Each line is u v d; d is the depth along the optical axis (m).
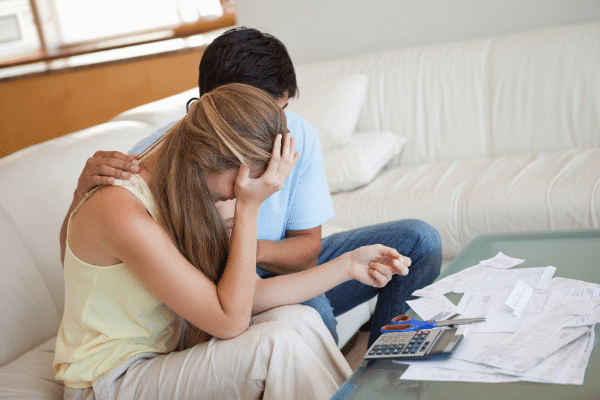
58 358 1.19
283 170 1.07
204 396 1.09
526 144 2.41
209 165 1.04
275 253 1.40
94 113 4.14
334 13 3.08
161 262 1.05
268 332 1.07
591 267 1.17
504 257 1.32
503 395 0.80
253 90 1.06
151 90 4.07
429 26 2.88
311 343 1.16
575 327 0.92
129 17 4.48
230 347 1.09
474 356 0.91
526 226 1.93
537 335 0.91
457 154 2.57
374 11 2.98
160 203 1.10
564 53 2.35
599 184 1.84
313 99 2.64
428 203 2.10
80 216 1.10
